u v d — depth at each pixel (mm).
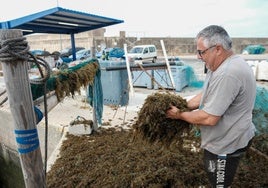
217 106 1686
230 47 1712
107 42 26703
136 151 3518
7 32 1258
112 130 4715
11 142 6750
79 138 4309
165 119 2166
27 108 1420
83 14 3857
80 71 3172
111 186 2781
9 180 7051
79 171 3186
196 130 3062
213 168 1968
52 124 5094
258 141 3453
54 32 4914
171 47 27656
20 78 1361
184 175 2857
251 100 1778
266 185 2691
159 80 9031
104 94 6906
